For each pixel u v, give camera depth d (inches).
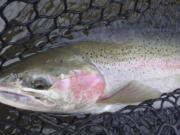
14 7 16.2
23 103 12.2
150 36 14.6
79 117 14.6
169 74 14.6
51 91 12.4
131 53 14.1
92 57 13.4
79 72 12.9
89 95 13.2
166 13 15.5
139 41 14.3
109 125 12.2
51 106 12.8
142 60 14.2
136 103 13.9
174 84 14.8
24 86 12.1
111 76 13.7
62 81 12.5
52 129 14.4
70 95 12.8
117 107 14.1
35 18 12.9
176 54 14.8
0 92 11.9
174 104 12.8
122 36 14.2
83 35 14.1
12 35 15.6
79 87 12.9
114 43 14.0
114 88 13.9
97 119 12.6
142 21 14.9
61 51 13.2
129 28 14.5
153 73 14.3
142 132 12.9
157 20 15.2
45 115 14.0
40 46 14.0
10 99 12.0
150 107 12.5
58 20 16.3
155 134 11.9
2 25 15.8
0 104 14.4
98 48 13.7
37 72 12.3
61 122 14.4
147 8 15.2
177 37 15.0
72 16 16.4
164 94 13.1
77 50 13.4
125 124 12.7
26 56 13.7
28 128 14.5
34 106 12.5
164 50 14.6
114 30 14.3
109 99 13.7
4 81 11.9
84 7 17.0
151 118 13.0
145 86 14.0
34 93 12.2
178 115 12.9
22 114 13.4
